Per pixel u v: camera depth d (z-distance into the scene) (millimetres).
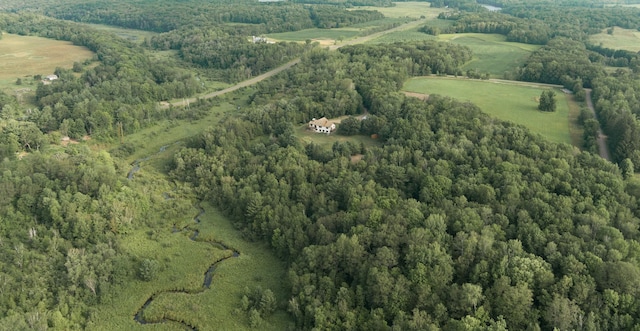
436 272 105688
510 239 113750
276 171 165375
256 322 112875
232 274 131875
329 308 109062
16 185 143125
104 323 113500
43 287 117188
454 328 95688
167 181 183375
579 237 111250
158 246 143125
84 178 149375
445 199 131500
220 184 174500
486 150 153500
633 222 115500
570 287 97562
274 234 138875
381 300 107125
